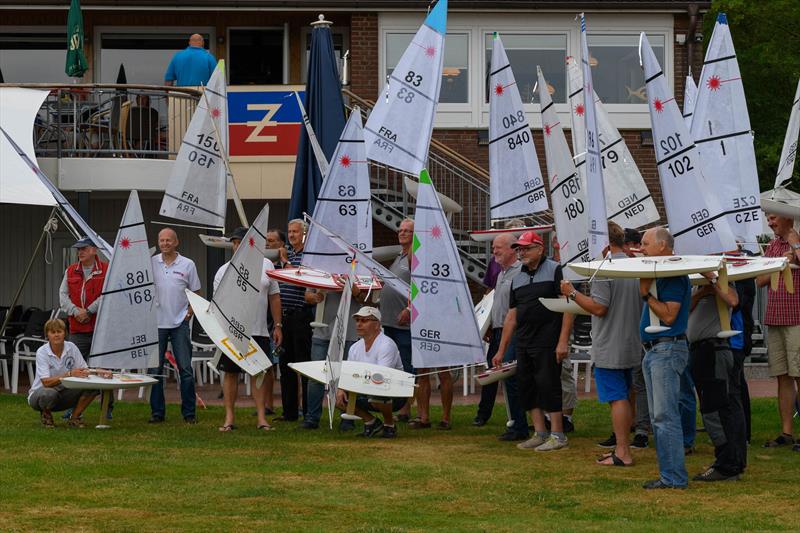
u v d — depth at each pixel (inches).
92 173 1242.0
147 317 853.2
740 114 807.1
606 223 661.3
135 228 850.8
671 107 715.4
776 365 757.9
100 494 596.4
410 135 933.8
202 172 986.7
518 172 965.8
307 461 700.7
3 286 1469.0
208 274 1309.1
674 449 620.4
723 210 736.3
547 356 741.3
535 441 753.0
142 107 1291.8
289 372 872.9
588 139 661.9
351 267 796.6
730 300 634.2
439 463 695.7
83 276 912.9
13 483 622.8
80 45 1268.5
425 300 816.9
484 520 545.3
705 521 544.4
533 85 1487.5
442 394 848.9
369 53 1475.1
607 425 863.7
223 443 765.9
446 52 1486.2
